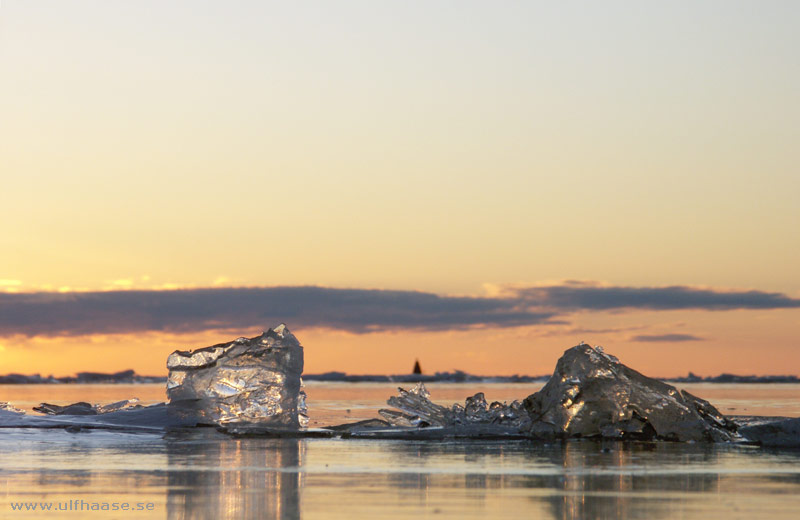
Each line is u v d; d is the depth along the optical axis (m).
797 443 14.99
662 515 8.75
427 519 8.60
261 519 8.65
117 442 15.79
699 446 15.22
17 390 57.69
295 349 19.44
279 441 16.17
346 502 9.46
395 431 17.56
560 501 9.50
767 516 8.68
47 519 8.73
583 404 16.67
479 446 15.20
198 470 11.84
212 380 19.16
